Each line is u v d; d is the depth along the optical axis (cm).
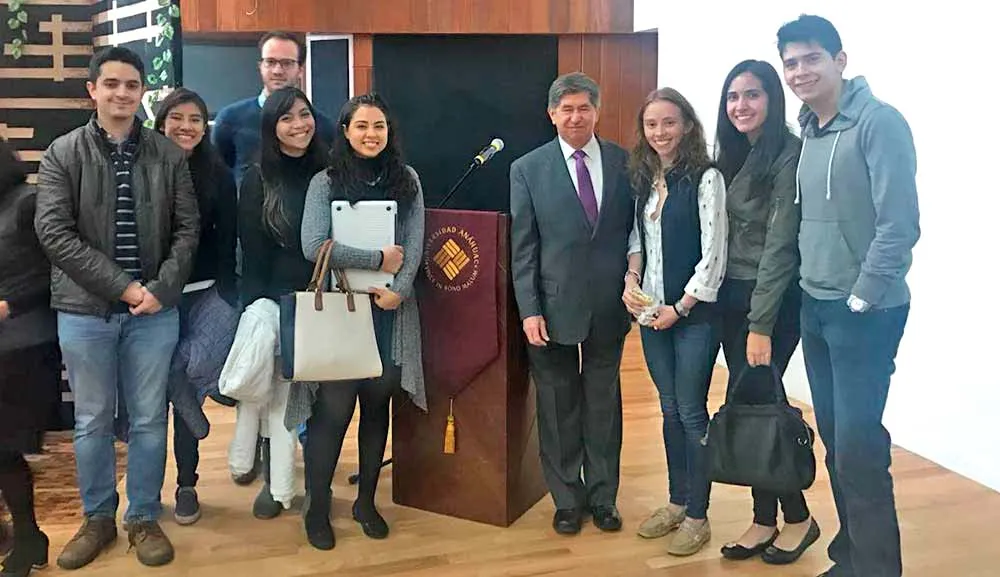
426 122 584
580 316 279
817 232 238
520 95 584
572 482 296
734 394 265
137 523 277
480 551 281
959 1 256
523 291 281
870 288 226
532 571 269
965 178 262
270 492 304
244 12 545
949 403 275
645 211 275
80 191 253
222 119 347
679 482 290
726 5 389
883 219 223
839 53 230
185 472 307
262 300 282
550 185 277
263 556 278
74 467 340
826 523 295
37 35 374
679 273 269
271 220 277
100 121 258
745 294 265
